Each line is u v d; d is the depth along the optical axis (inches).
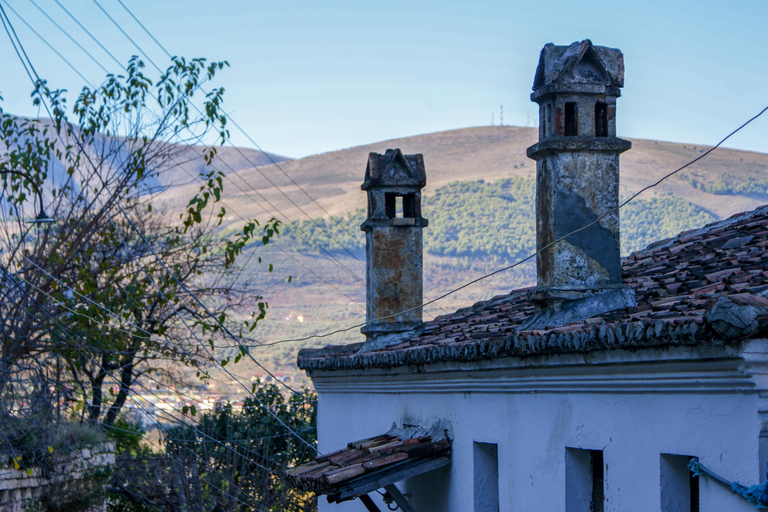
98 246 1050.7
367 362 558.3
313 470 498.0
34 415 902.4
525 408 414.9
